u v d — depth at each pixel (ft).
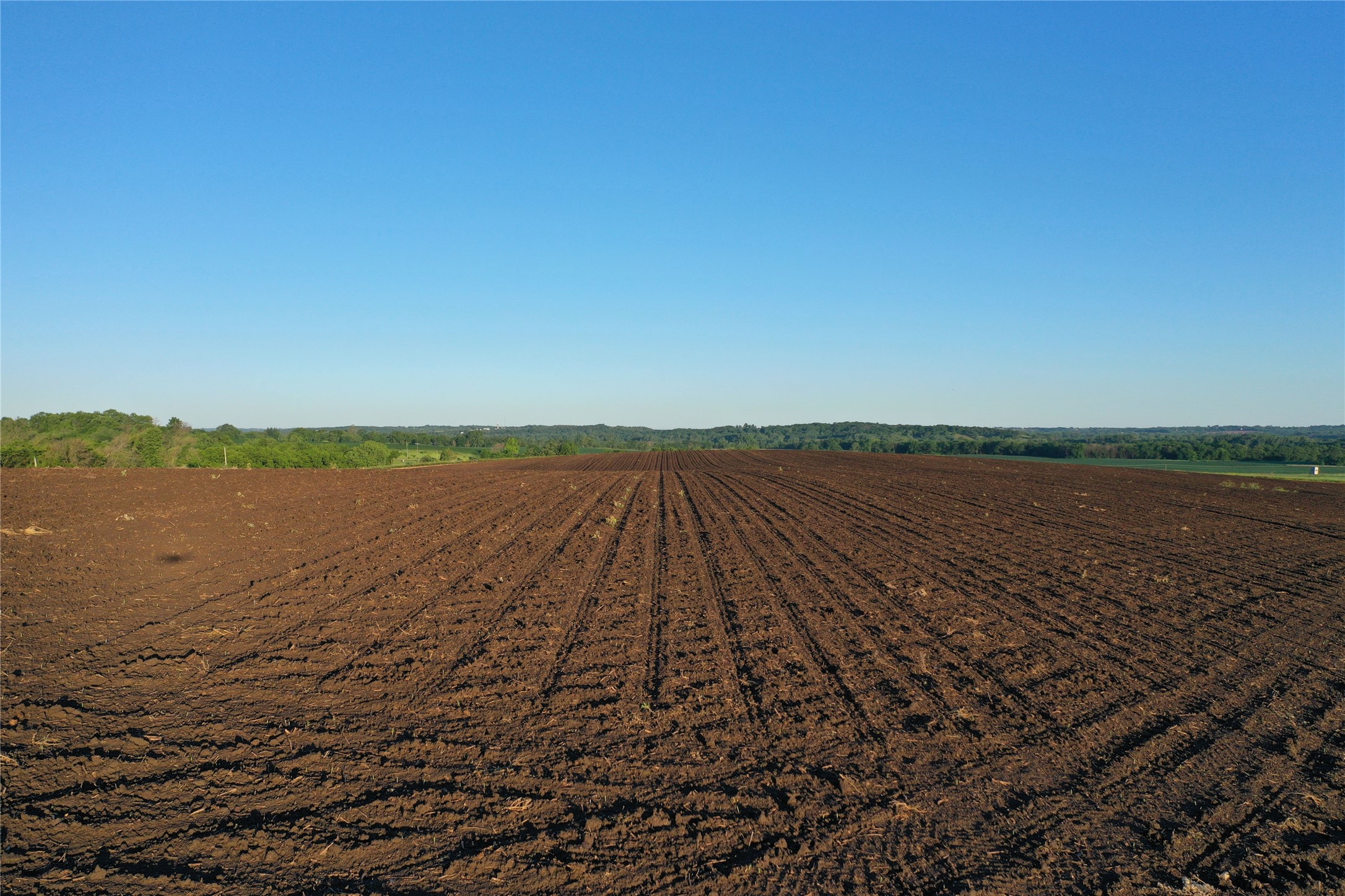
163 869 14.08
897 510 79.66
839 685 25.49
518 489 107.14
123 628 30.12
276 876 14.03
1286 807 17.99
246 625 31.19
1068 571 46.52
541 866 14.66
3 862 14.12
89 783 17.33
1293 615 36.40
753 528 64.54
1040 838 16.44
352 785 17.69
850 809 17.39
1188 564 49.88
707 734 21.21
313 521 64.34
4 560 42.55
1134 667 28.17
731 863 15.06
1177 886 14.92
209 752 19.15
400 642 29.30
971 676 26.73
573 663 27.22
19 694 22.65
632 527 65.10
